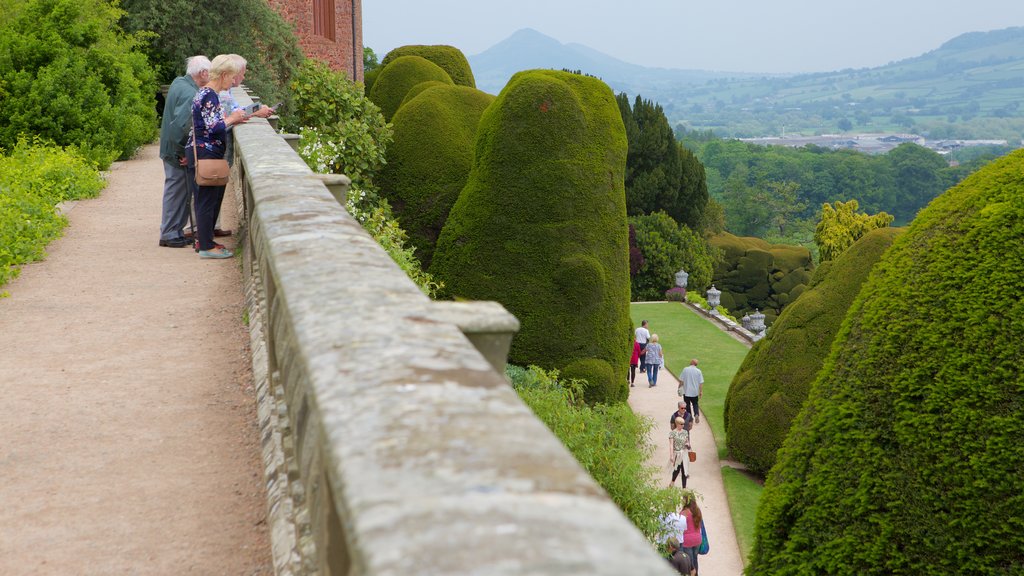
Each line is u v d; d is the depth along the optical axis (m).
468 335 2.54
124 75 20.34
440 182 26.50
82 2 21.09
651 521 15.52
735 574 16.62
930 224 8.72
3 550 3.96
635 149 55.91
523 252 23.59
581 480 1.29
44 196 13.41
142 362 6.63
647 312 47.62
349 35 44.25
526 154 23.53
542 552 1.07
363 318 2.27
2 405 5.75
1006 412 7.69
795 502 8.99
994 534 7.69
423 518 1.17
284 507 3.95
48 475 4.73
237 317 7.81
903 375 8.22
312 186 5.33
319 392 1.74
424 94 27.84
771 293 71.56
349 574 2.14
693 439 24.80
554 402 17.03
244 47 26.44
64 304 8.28
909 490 8.09
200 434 5.27
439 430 1.48
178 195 10.84
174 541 4.04
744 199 145.75
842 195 180.88
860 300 9.05
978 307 7.95
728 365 34.59
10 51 18.19
